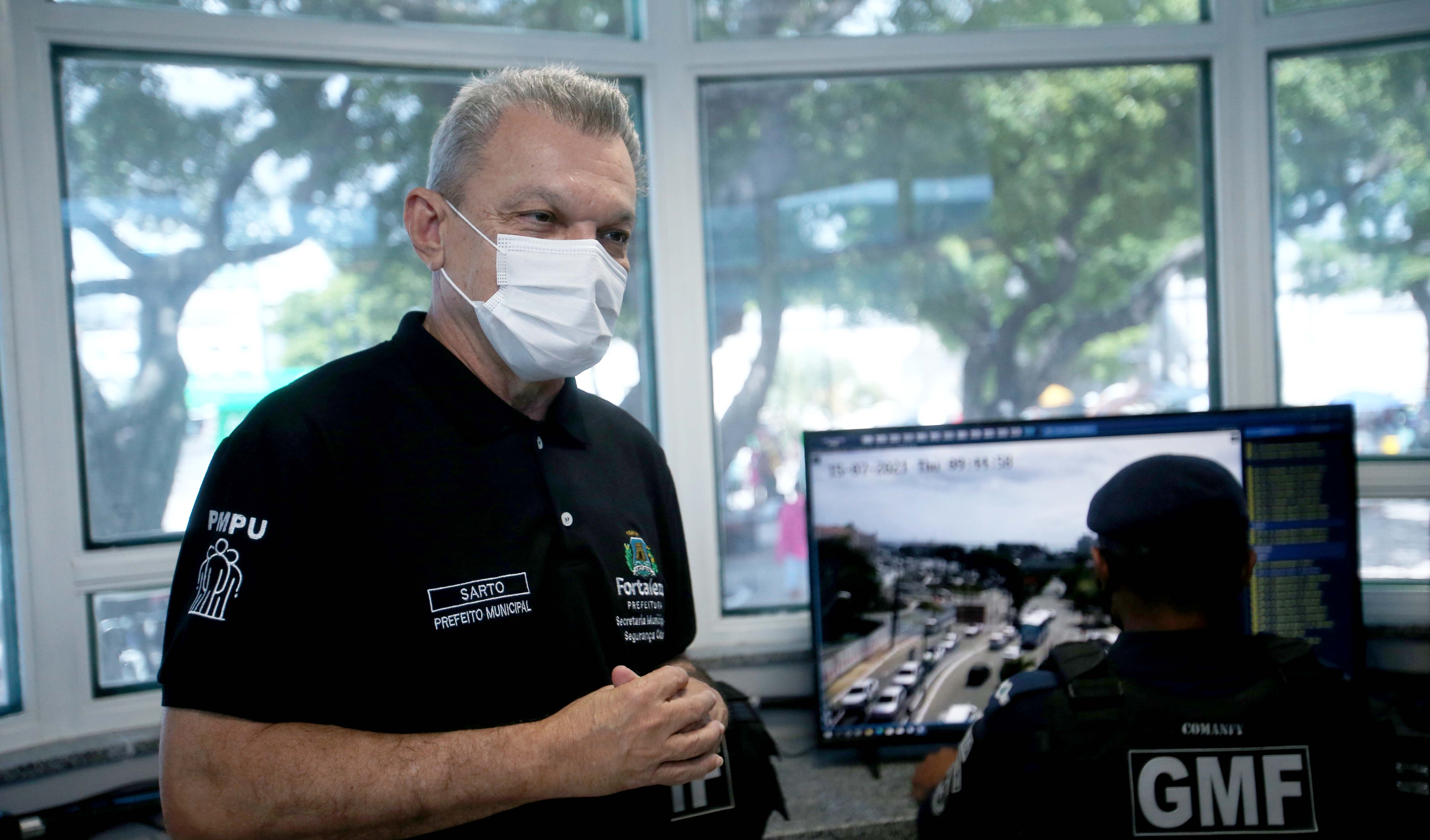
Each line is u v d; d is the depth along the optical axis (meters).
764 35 1.89
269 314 1.68
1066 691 1.02
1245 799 0.97
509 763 0.72
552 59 1.79
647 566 0.99
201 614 0.73
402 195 1.76
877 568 1.65
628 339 1.90
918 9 1.91
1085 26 1.91
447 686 0.82
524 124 0.88
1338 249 1.91
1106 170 1.94
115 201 1.58
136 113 1.59
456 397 0.88
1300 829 0.97
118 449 1.60
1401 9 1.81
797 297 1.92
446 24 1.76
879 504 1.65
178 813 0.70
